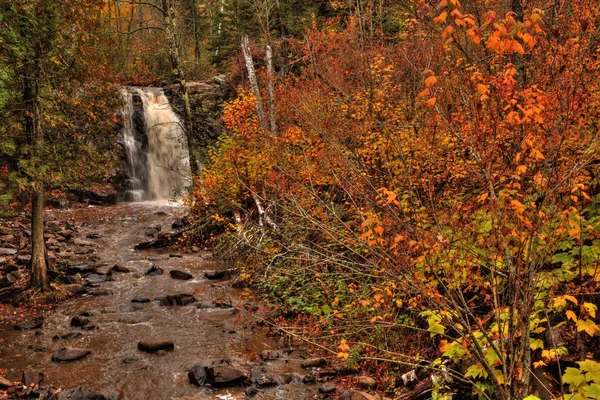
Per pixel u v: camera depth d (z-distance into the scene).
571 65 4.03
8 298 11.20
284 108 16.34
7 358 8.47
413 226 4.36
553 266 4.92
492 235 3.79
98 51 11.96
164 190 27.61
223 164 15.41
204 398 7.02
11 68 10.47
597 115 4.29
